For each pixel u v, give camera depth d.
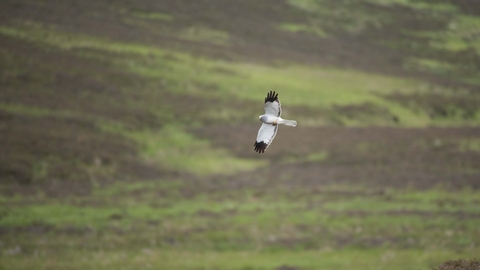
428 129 63.59
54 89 55.28
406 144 54.56
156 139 50.34
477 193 38.28
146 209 34.28
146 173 43.28
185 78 66.31
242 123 58.88
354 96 70.50
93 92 57.03
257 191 39.25
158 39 76.50
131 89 60.22
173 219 32.47
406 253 26.36
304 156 50.00
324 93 69.50
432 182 41.12
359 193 38.47
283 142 53.44
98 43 69.56
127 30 77.50
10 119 46.53
